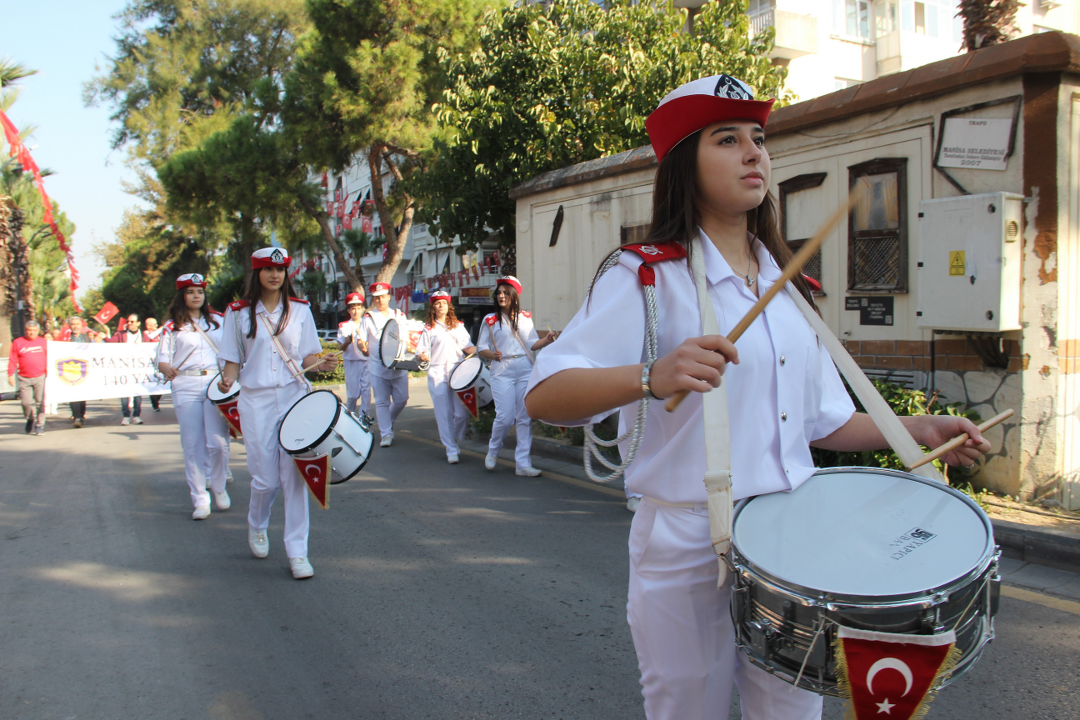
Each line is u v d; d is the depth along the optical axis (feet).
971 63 17.79
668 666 5.61
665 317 5.33
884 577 4.55
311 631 13.62
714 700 5.68
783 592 4.53
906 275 19.77
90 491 25.49
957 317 17.89
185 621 14.23
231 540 19.29
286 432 15.60
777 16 63.77
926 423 5.90
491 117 35.12
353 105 57.00
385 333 30.35
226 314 16.83
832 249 21.59
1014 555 15.76
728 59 37.78
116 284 172.35
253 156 64.49
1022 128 17.28
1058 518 16.52
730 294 5.48
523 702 10.98
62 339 59.31
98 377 42.80
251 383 16.74
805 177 21.95
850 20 70.54
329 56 59.06
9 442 37.47
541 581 15.61
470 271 68.95
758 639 4.81
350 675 11.97
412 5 56.80
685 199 5.50
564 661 12.17
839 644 4.35
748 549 4.90
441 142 40.88
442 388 27.61
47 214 61.21
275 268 16.49
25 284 69.15
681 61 35.68
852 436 6.33
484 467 26.86
